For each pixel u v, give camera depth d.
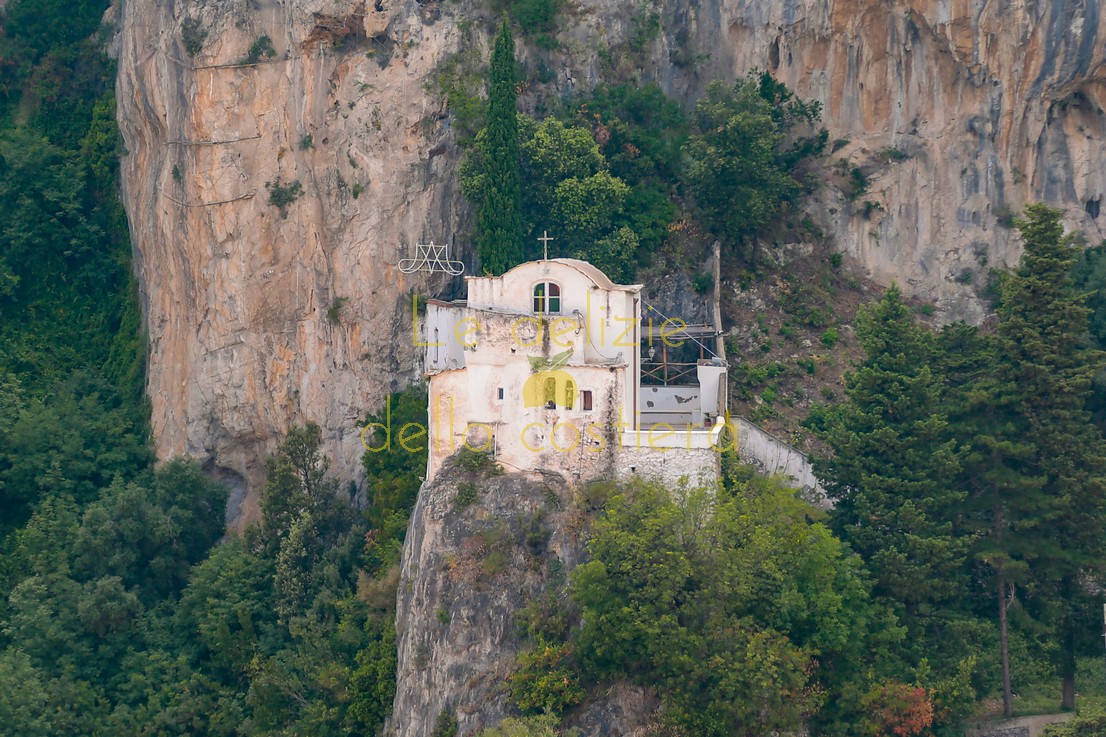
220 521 127.81
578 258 122.19
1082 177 133.25
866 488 103.06
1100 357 105.31
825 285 132.75
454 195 125.19
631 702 93.19
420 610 101.19
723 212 130.25
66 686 113.12
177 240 131.38
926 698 96.06
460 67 127.62
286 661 111.50
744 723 91.56
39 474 128.75
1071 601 103.06
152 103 133.75
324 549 117.94
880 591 102.00
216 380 129.38
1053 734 95.44
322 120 127.50
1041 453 103.31
